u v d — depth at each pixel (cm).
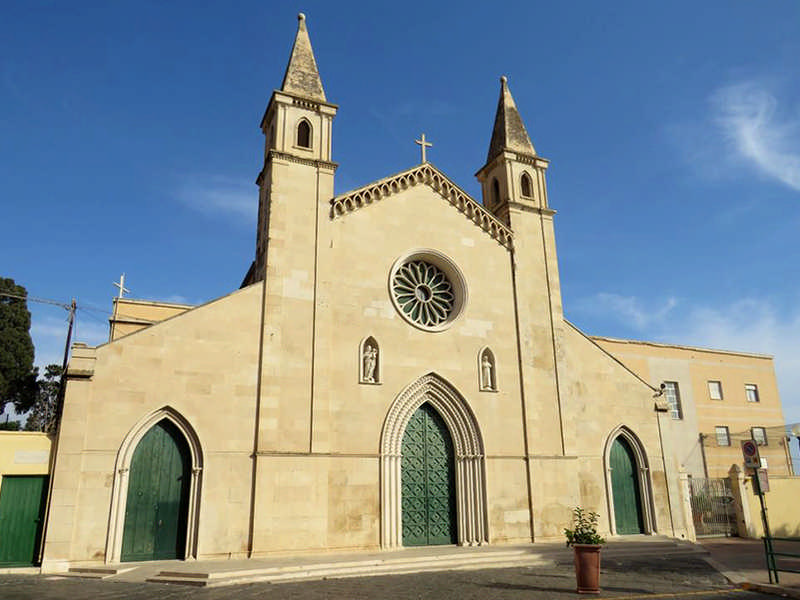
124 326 4159
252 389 2812
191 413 2683
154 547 2541
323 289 3073
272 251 3019
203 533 2570
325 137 3344
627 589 2133
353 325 3122
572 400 3575
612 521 3466
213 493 2631
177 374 2702
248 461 2722
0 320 5866
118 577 2242
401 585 2175
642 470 3634
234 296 2892
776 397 5797
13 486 2498
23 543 2464
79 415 2503
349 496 2873
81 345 2584
